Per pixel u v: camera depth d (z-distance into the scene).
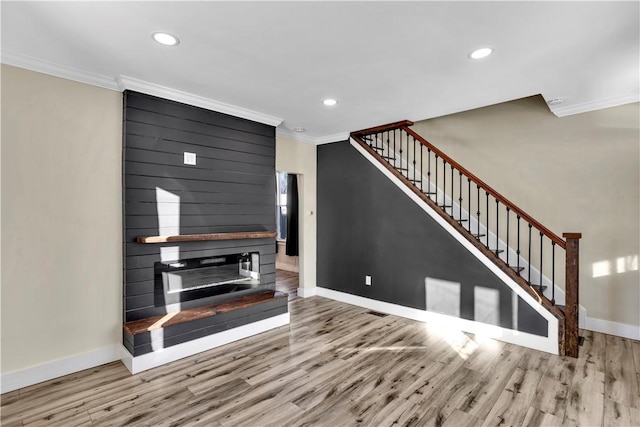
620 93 3.34
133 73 2.86
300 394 2.49
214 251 3.63
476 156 4.61
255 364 2.97
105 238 3.00
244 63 2.65
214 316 3.33
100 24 2.10
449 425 2.13
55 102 2.74
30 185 2.63
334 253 5.18
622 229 3.57
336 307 4.75
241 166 3.91
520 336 3.37
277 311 3.90
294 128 4.69
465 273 3.79
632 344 3.36
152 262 3.19
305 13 1.97
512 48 2.39
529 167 4.17
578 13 1.96
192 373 2.81
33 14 1.98
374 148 4.97
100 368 2.90
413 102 3.56
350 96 3.39
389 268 4.50
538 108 4.11
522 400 2.40
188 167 3.45
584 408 2.30
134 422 2.17
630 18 2.01
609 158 3.63
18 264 2.58
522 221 4.20
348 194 4.98
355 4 1.88
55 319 2.74
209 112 3.62
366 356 3.14
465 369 2.87
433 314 4.05
